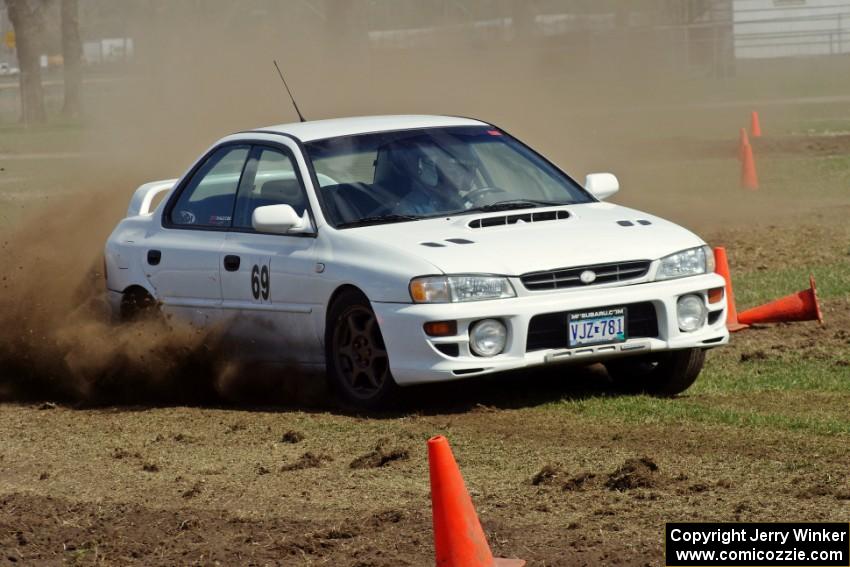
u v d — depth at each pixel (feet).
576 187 90.68
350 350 81.87
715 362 94.84
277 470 69.46
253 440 76.74
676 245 81.30
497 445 71.67
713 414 76.54
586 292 77.82
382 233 81.51
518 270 76.74
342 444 74.18
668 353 82.64
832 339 100.48
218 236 90.89
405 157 88.17
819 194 197.88
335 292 81.61
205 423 82.69
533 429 74.84
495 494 62.54
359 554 54.54
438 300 75.92
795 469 63.87
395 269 77.66
